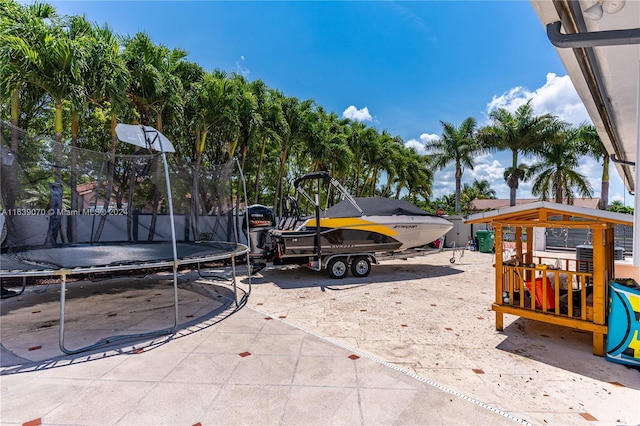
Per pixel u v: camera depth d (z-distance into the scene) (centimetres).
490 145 1758
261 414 232
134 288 650
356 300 556
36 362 320
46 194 575
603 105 354
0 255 484
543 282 370
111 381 282
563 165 1698
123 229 708
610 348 312
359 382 276
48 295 595
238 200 796
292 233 701
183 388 269
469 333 396
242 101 977
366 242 757
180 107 841
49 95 670
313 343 365
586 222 329
